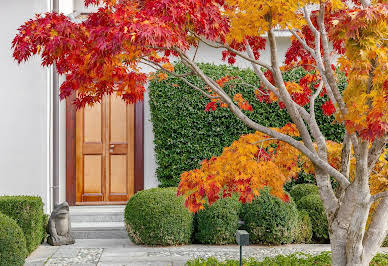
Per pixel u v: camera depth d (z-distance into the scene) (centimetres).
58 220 692
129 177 874
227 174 373
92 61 313
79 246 680
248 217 677
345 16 284
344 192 385
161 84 805
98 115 874
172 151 811
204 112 809
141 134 869
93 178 873
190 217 676
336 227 372
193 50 858
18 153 768
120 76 420
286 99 395
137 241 672
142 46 292
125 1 338
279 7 353
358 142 353
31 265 571
